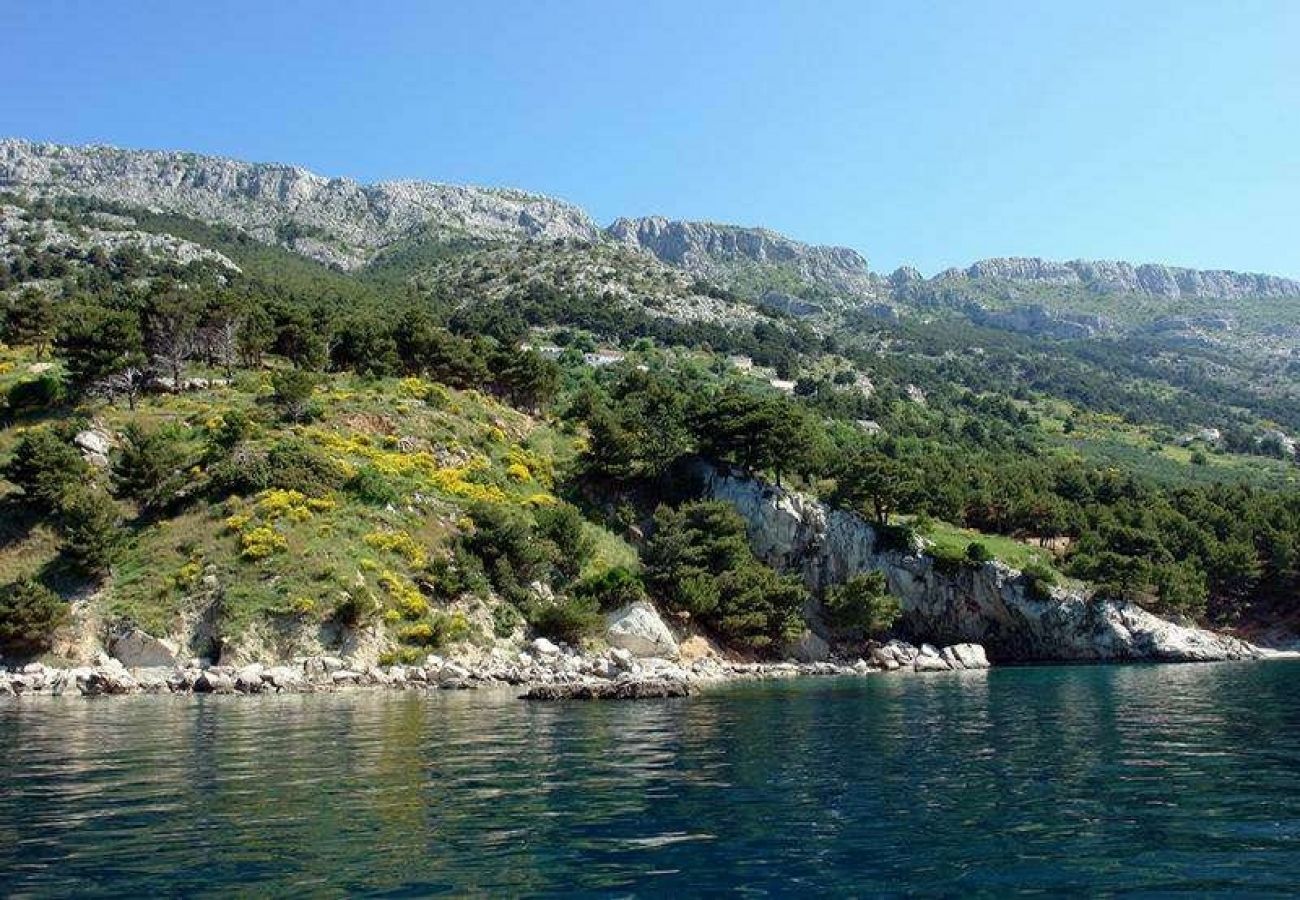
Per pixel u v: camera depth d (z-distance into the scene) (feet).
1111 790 75.00
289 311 347.97
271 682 174.91
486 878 49.73
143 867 51.65
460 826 61.46
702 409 321.73
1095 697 163.02
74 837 58.49
